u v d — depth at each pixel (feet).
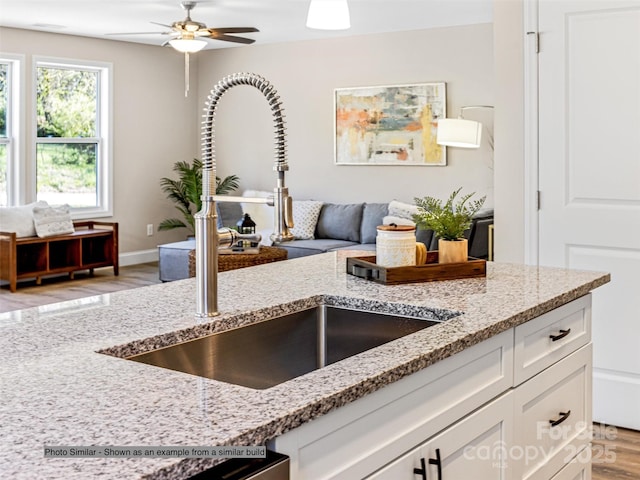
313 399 3.83
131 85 27.27
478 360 5.56
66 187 25.86
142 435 3.32
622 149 10.71
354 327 6.66
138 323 5.58
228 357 5.78
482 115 23.06
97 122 26.68
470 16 21.83
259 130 28.19
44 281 24.23
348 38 25.59
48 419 3.52
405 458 4.67
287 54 27.09
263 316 6.11
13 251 22.13
